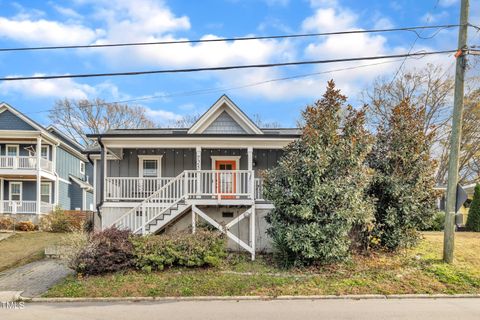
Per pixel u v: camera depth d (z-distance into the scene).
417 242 11.98
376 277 10.08
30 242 16.52
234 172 13.36
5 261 13.16
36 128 24.44
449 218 10.95
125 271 10.62
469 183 28.12
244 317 7.23
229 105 16.70
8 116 24.70
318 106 11.60
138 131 17.92
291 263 11.23
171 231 13.25
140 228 12.82
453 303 8.35
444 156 28.91
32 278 10.70
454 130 10.96
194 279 10.05
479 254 11.59
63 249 12.98
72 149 29.73
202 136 14.31
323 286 9.55
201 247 11.07
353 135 11.39
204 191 14.80
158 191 13.37
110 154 16.92
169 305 8.27
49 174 25.62
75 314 7.56
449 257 10.89
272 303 8.41
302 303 8.40
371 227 11.24
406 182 11.89
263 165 17.06
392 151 11.95
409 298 8.87
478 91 27.08
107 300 8.76
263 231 13.57
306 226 10.73
